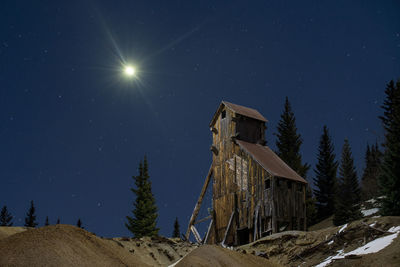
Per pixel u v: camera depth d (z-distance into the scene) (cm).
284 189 2589
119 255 870
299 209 2609
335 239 1797
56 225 860
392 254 1412
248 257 1012
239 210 2783
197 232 3156
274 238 2042
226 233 2753
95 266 761
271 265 1020
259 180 2666
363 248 1612
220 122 3191
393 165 2542
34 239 782
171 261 1811
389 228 1694
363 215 3319
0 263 691
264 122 3164
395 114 2928
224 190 2975
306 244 1892
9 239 787
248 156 2811
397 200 2458
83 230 892
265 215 2541
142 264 891
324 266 1600
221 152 3103
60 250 762
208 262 901
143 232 3425
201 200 3262
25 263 701
